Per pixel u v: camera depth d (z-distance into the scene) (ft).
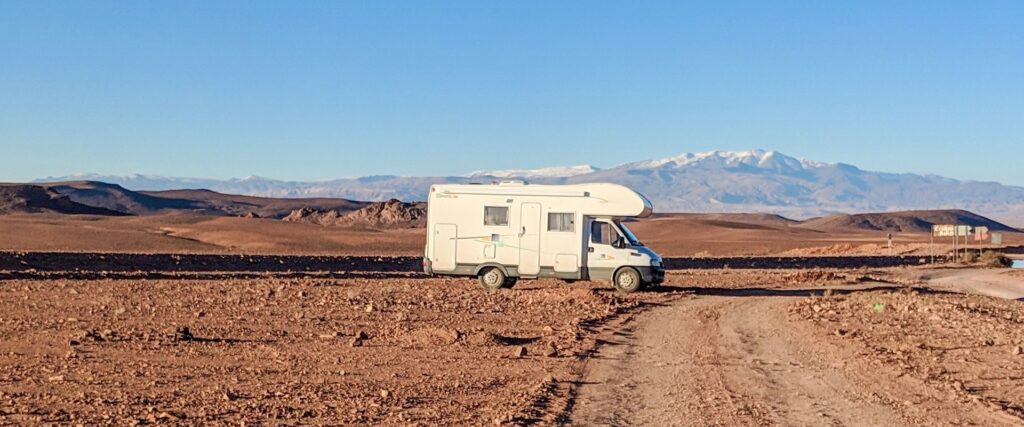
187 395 41.16
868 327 67.21
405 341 58.59
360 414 37.50
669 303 89.35
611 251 99.30
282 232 367.86
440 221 100.58
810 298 91.15
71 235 289.12
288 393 41.75
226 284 110.22
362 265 181.37
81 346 55.11
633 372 48.34
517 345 57.82
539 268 99.55
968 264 203.62
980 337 61.11
